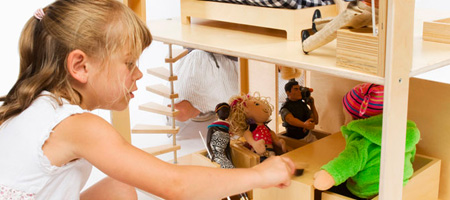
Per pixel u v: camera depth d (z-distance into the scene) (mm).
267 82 1782
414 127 1159
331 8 1274
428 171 1199
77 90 915
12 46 2734
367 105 1210
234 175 910
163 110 1816
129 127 1622
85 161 959
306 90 1561
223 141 1397
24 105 911
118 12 898
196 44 1199
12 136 896
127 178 853
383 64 841
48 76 886
